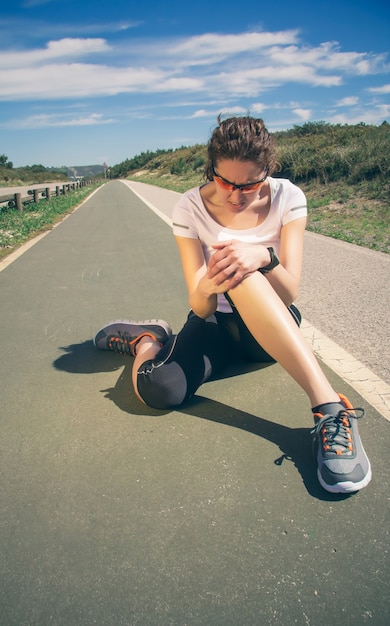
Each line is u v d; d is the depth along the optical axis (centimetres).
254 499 171
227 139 185
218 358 236
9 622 129
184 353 222
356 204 1048
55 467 192
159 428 216
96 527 161
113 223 1096
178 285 475
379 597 133
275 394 241
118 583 140
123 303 418
